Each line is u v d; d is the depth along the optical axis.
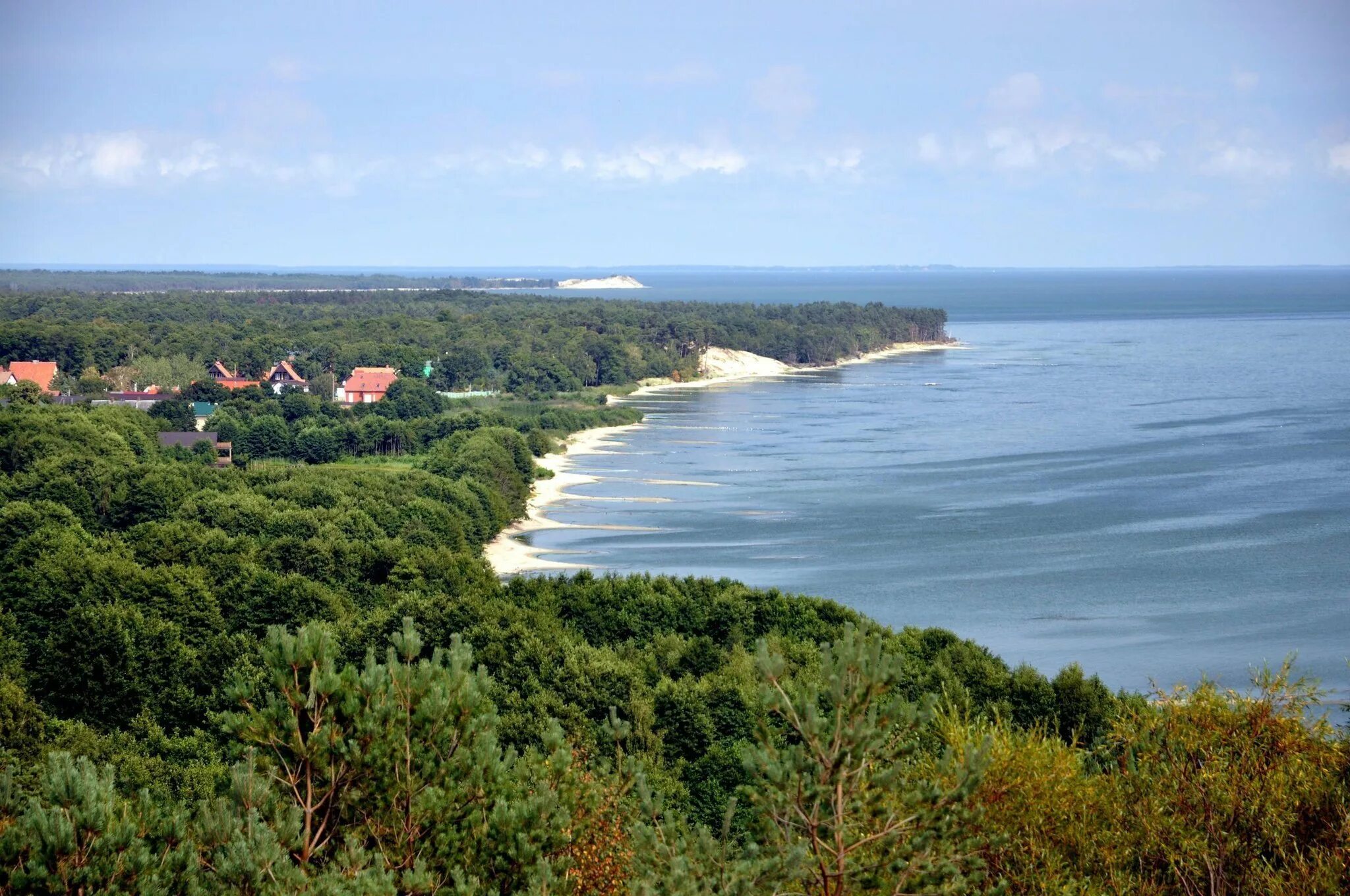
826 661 16.73
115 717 49.09
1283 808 20.42
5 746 40.62
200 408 175.00
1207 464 143.75
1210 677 69.88
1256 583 91.88
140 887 17.36
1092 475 138.75
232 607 64.38
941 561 101.06
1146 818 20.59
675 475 147.75
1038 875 19.69
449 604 59.19
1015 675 51.44
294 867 17.77
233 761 39.78
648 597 66.00
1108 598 88.44
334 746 19.98
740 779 42.56
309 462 151.12
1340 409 189.50
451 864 19.20
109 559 64.31
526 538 115.25
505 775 20.77
